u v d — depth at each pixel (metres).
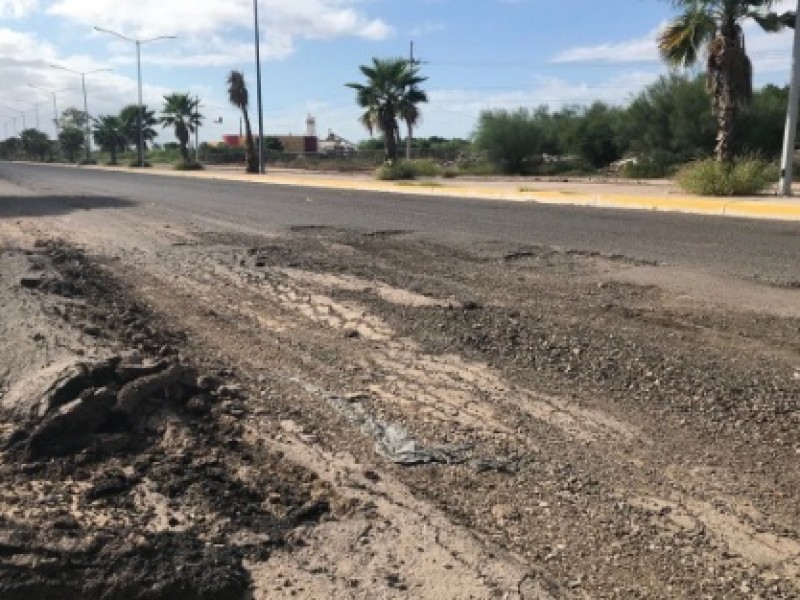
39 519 3.58
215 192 28.11
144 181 38.47
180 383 5.20
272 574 3.33
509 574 3.32
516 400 5.36
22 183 35.31
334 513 3.84
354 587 3.24
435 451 4.53
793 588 3.25
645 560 3.44
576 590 3.22
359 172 54.81
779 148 39.12
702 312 7.70
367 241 13.18
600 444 4.64
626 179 39.62
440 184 33.16
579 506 3.91
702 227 15.03
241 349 6.65
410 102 41.16
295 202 22.64
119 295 8.71
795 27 20.86
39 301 7.29
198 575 3.23
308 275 9.88
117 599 3.12
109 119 93.88
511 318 7.52
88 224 16.14
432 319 7.50
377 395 5.49
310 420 5.01
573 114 53.31
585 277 9.66
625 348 6.45
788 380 5.64
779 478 4.18
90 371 4.93
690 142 43.31
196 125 68.88
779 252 11.52
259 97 48.06
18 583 3.09
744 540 3.60
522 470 4.31
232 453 4.48
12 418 4.67
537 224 15.82
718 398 5.32
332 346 6.71
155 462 4.29
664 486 4.11
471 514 3.84
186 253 11.79
